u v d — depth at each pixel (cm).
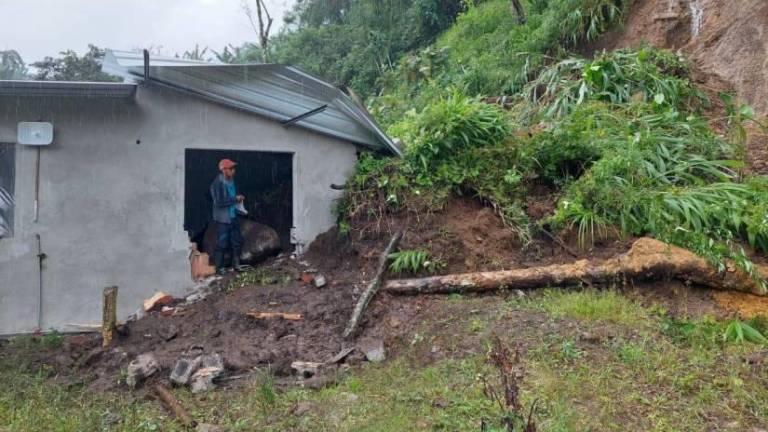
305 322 727
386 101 1623
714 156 877
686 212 723
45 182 798
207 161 1151
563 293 701
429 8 2250
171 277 841
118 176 823
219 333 719
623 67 1080
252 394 570
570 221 786
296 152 905
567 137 882
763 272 670
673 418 464
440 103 937
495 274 730
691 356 554
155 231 837
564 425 451
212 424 514
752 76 1086
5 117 786
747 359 541
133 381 604
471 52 1606
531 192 870
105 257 815
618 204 775
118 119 824
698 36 1216
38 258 791
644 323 612
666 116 945
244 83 850
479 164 879
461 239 804
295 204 906
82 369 666
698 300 659
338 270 849
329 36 2798
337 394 555
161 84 816
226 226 884
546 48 1376
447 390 526
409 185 873
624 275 686
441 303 713
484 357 573
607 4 1320
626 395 495
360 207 872
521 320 636
